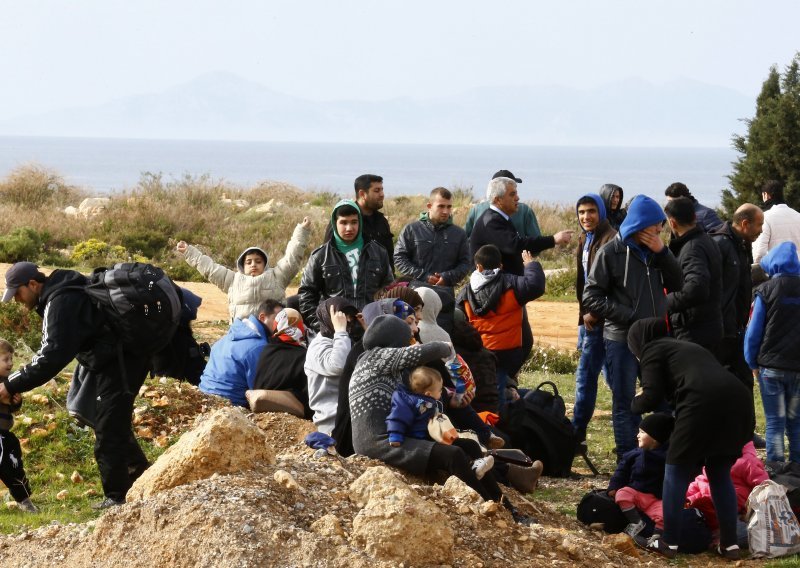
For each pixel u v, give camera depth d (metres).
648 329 8.25
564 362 18.38
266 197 48.22
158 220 37.12
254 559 5.82
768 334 10.20
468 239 13.84
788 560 7.88
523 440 10.27
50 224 36.25
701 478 8.80
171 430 10.61
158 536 6.16
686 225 10.38
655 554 8.03
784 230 13.62
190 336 11.69
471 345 10.27
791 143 36.66
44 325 8.35
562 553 6.92
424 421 7.99
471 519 6.91
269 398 10.56
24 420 10.44
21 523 8.30
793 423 10.29
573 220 41.50
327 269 11.52
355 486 6.83
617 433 10.45
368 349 8.40
